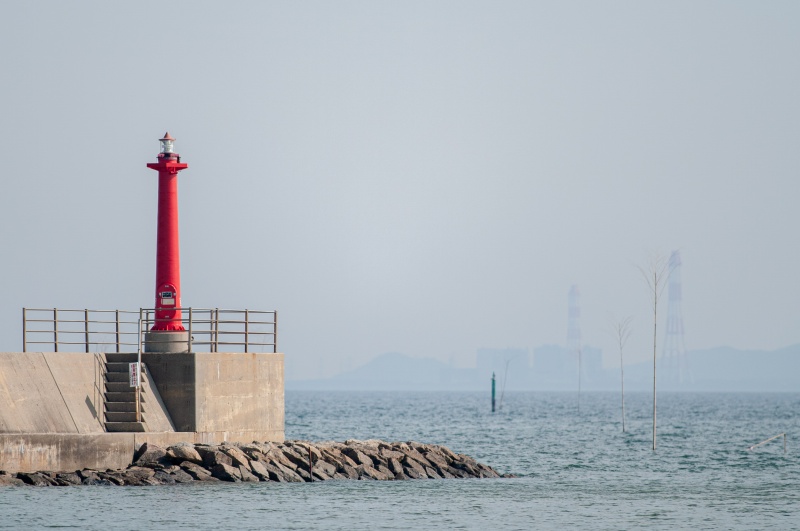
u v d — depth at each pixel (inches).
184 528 5753.0
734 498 7711.6
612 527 6309.1
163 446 7126.0
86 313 7411.4
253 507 6441.9
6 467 6476.4
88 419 7101.4
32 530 5570.9
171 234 7790.4
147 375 7377.0
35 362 6958.7
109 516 5959.6
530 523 6373.0
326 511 6466.5
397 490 7519.7
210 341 7598.4
